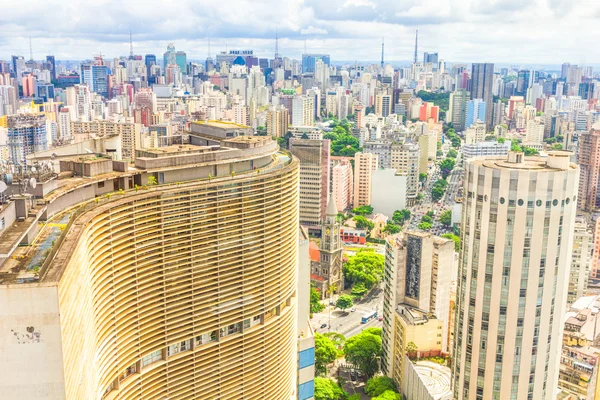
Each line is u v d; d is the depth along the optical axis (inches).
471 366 6870.1
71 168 5182.1
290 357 6294.3
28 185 4424.2
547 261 6402.6
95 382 3843.5
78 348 3326.8
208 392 5231.3
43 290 2896.2
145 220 4468.5
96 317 3914.9
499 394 6747.1
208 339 5196.9
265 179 5310.0
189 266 4842.5
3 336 2896.2
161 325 4694.9
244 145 6072.8
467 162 6865.2
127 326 4379.9
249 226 5251.0
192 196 4771.2
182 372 4965.6
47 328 2935.5
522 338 6569.9
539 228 6299.2
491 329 6653.5
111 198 4485.7
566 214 6373.0
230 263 5132.9
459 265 7027.6
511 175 6254.9
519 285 6451.8
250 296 5408.5
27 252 3631.9
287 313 6043.3
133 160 5866.1
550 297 6525.6
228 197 5039.4
